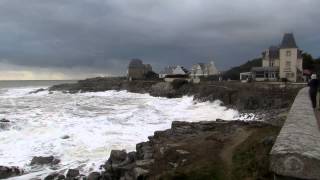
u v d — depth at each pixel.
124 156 19.28
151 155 17.88
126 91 87.69
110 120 32.34
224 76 94.06
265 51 82.81
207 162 14.52
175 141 19.97
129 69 120.12
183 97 64.69
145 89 83.12
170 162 16.08
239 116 36.16
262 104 40.41
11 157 21.23
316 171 4.60
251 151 14.03
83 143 23.75
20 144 23.77
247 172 11.69
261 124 22.78
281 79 65.62
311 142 5.64
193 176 13.07
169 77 92.56
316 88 18.81
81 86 100.88
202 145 17.86
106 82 103.88
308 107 11.96
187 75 97.69
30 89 108.94
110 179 17.30
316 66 80.69
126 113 37.91
